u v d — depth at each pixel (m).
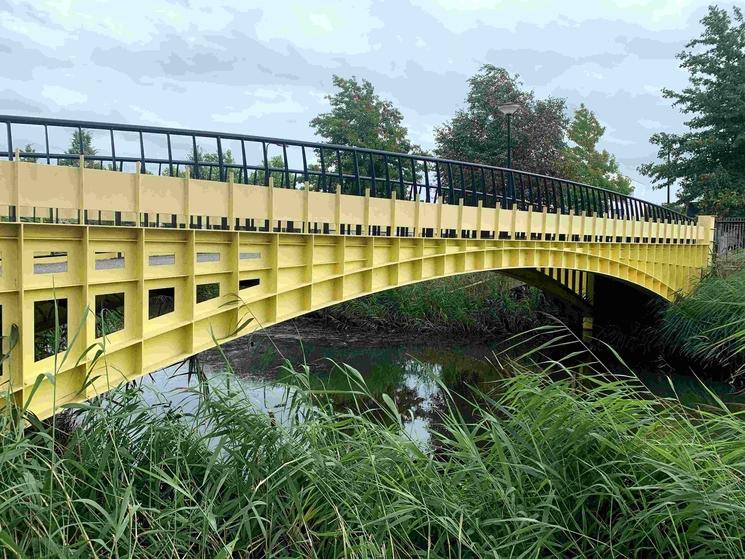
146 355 8.45
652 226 24.78
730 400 17.22
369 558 4.60
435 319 28.19
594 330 26.81
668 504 5.05
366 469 5.47
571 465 5.63
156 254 8.40
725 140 42.84
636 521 5.12
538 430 5.80
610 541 5.05
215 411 5.88
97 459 5.30
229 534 5.05
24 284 6.63
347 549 4.55
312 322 29.11
